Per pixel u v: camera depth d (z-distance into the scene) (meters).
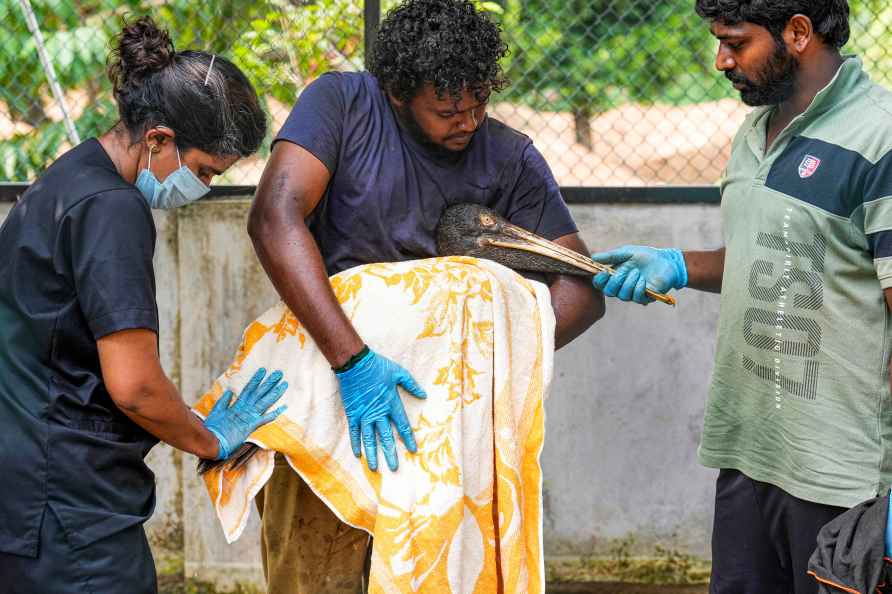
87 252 2.43
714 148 5.48
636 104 5.57
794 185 2.80
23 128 4.70
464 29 2.77
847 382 2.80
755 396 2.96
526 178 3.12
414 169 2.97
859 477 2.80
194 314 4.13
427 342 2.84
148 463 4.21
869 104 2.74
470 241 3.01
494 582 2.88
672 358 4.18
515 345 2.96
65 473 2.50
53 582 2.50
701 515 4.25
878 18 5.01
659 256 3.25
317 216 3.00
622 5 5.50
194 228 4.10
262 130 2.68
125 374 2.46
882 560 2.55
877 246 2.68
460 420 2.82
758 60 2.79
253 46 4.48
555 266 3.08
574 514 4.25
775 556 3.09
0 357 2.53
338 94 2.93
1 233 2.57
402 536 2.75
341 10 4.44
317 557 3.03
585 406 4.20
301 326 2.87
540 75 5.49
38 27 4.54
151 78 2.53
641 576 4.27
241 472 2.81
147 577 2.62
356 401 2.76
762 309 2.89
